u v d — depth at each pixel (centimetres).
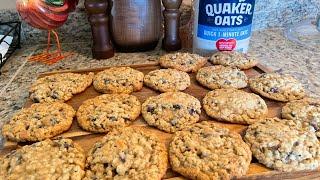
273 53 35
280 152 18
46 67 32
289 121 21
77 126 21
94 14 31
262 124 20
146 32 34
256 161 18
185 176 17
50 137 20
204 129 20
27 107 23
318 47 37
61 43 39
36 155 17
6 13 36
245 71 29
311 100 23
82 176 16
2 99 26
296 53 35
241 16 30
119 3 31
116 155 17
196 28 32
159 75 27
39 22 30
